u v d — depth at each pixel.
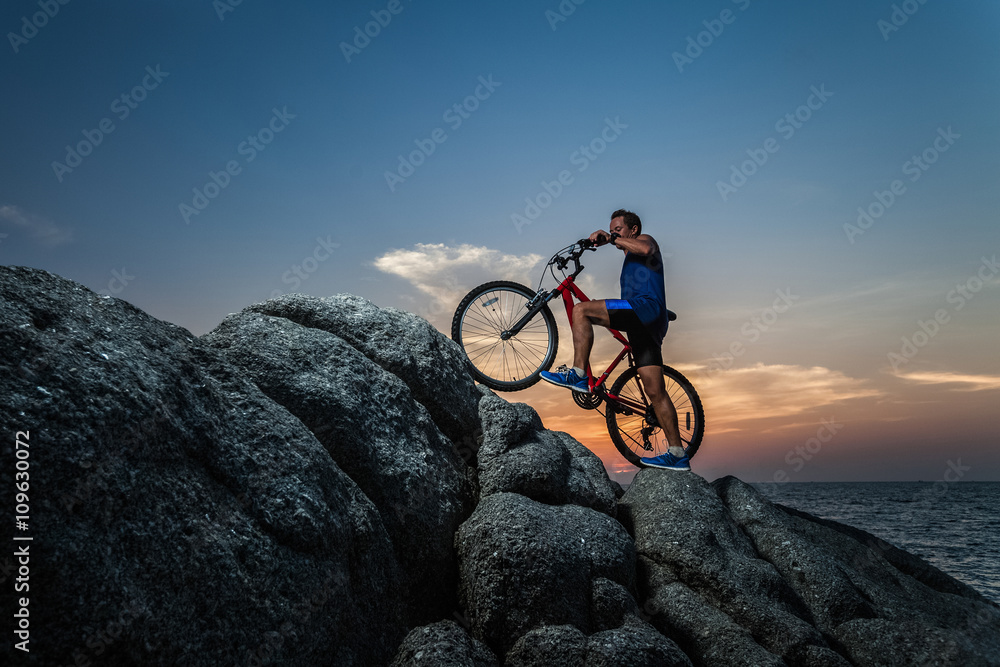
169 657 2.73
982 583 19.62
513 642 4.09
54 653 2.41
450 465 5.09
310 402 4.38
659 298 6.07
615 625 4.28
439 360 5.63
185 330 4.14
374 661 3.71
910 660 4.73
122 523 2.79
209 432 3.46
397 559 4.34
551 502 5.30
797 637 4.55
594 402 6.41
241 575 3.15
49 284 3.42
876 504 90.19
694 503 5.65
